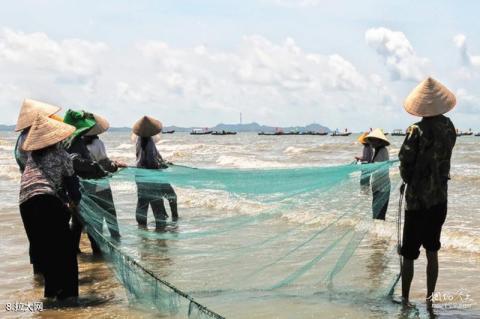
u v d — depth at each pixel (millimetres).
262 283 6113
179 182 7273
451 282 6512
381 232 6602
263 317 5281
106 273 7121
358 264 6395
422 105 5555
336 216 6301
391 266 6441
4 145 61875
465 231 9141
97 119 7957
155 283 5570
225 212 6969
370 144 10180
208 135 150875
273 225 6504
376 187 6469
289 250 6387
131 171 7844
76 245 7855
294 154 40812
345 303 5664
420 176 5578
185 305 5555
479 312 5434
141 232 7176
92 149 7902
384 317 5301
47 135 5746
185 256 6707
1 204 13375
